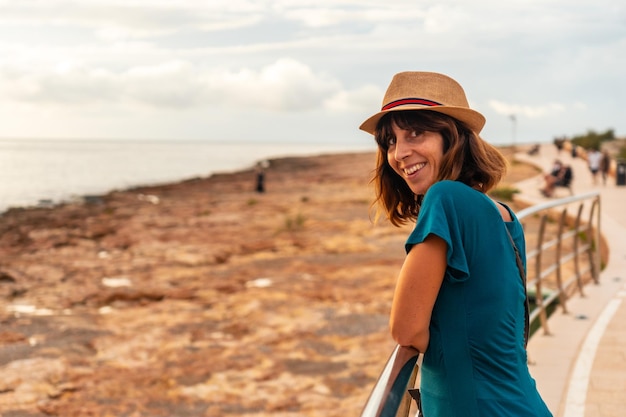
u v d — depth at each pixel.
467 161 1.91
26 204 42.66
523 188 34.06
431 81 1.90
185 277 18.55
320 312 14.50
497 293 1.73
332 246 22.50
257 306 15.12
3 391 10.41
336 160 99.00
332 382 10.76
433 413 1.79
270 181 58.56
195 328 13.78
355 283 17.09
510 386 1.75
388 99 1.92
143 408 9.85
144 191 51.28
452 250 1.69
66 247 23.73
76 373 11.24
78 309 15.60
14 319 14.51
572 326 7.15
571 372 5.59
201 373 11.23
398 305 1.70
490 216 1.77
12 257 21.80
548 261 16.50
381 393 1.51
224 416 9.58
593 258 9.55
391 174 2.18
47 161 139.62
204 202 39.91
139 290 16.98
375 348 12.30
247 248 22.66
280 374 11.17
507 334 1.76
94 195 50.09
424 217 1.73
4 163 125.06
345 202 36.22
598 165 35.66
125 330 13.70
